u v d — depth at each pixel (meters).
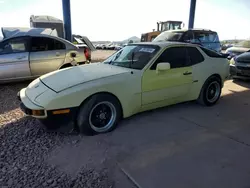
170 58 4.11
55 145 3.10
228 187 2.30
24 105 3.18
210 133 3.55
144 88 3.75
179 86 4.23
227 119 4.16
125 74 3.58
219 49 10.51
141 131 3.56
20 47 6.07
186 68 4.30
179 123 3.91
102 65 4.23
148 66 3.79
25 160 2.74
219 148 3.08
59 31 11.59
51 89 3.19
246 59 7.21
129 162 2.72
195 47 4.60
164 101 4.12
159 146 3.10
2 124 3.74
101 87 3.29
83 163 2.70
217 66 4.88
